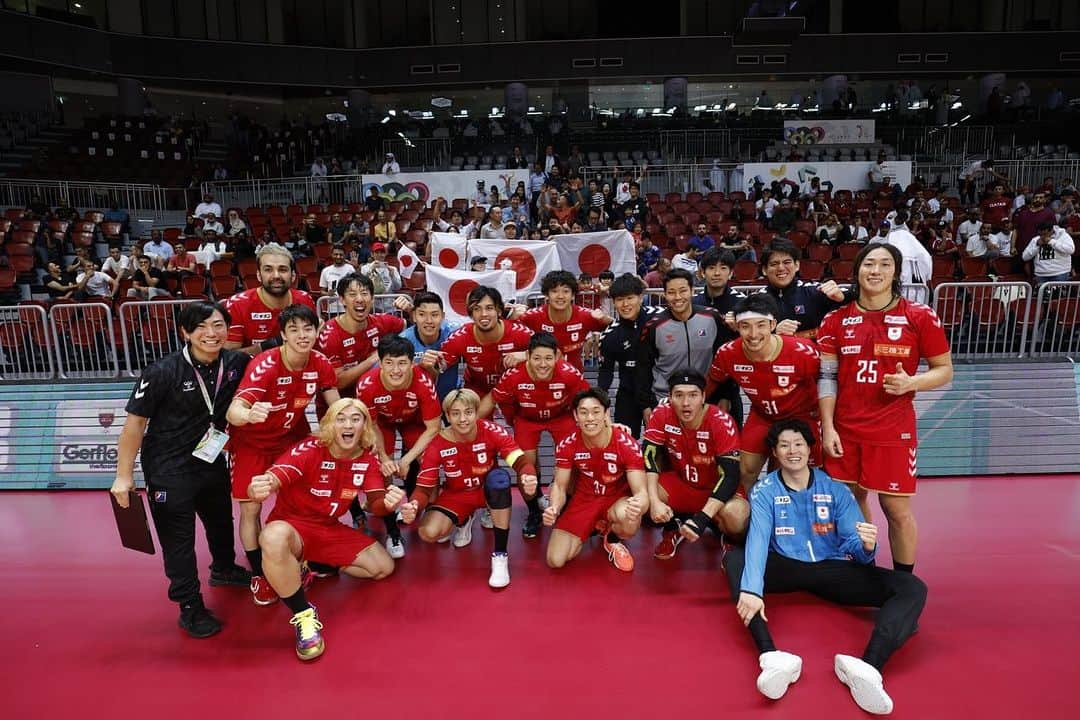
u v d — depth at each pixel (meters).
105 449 5.78
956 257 9.67
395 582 3.88
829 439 3.41
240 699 2.83
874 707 2.62
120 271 9.45
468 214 12.96
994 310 6.50
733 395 4.46
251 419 3.29
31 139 17.55
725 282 4.47
